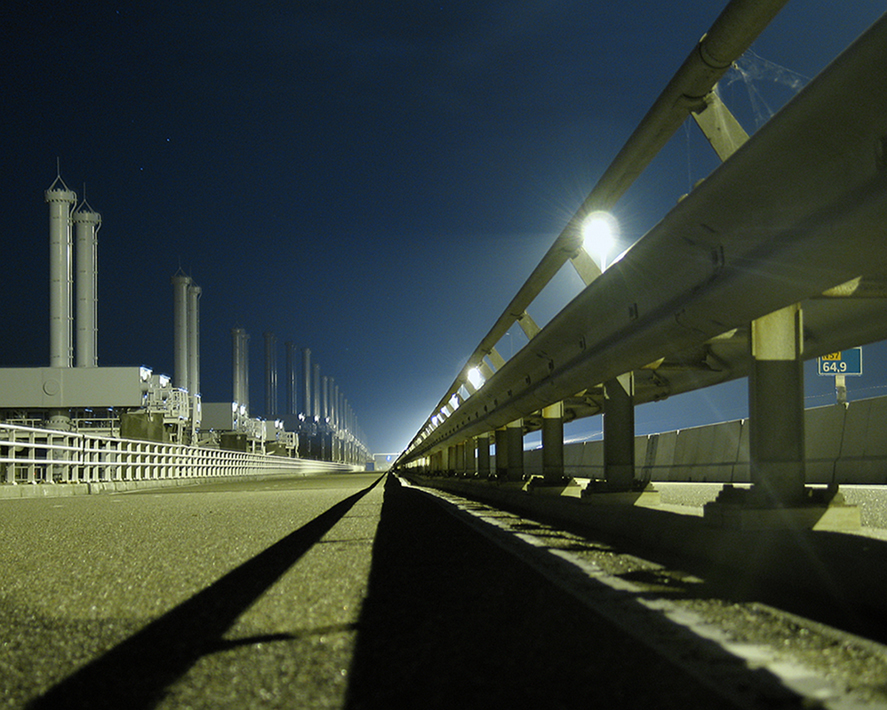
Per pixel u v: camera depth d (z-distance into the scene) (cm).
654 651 235
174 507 1041
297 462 7250
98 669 231
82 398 4675
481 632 264
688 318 465
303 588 355
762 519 392
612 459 675
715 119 452
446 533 593
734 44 392
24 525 764
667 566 406
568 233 717
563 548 490
